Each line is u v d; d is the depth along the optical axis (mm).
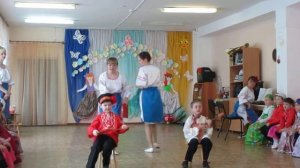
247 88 7949
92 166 4180
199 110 4934
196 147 4820
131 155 5867
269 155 5879
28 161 5406
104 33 11445
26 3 8016
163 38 11797
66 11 8906
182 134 8680
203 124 4910
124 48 11547
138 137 8109
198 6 8453
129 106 11453
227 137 8078
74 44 11242
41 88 11008
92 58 11328
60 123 11188
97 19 9961
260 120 7219
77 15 9414
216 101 9211
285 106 6477
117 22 10422
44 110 11016
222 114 8438
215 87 10789
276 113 6699
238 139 7762
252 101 7879
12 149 4629
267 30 8742
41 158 5629
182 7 8555
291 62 7160
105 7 8508
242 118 7816
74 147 6684
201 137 4906
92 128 4270
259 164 5172
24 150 6355
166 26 11094
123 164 5184
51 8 8531
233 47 10242
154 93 6008
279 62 7328
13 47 10898
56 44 11180
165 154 5945
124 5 8312
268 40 8695
